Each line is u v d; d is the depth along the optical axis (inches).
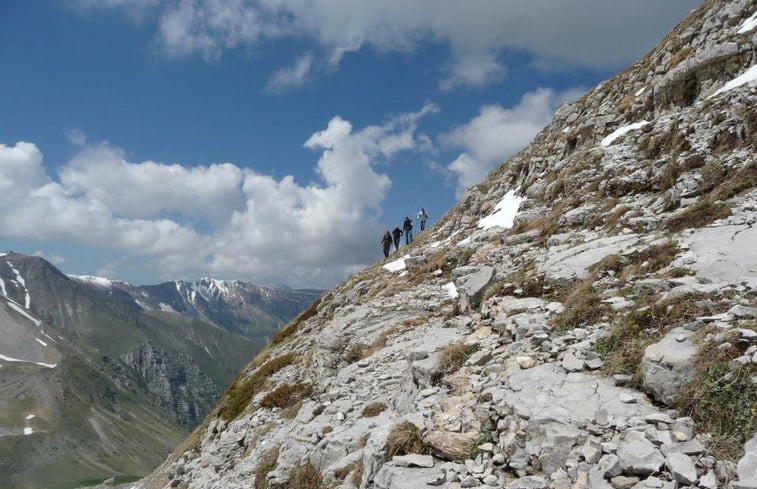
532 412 336.5
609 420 305.0
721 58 1005.2
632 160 999.0
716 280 424.5
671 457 254.2
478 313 679.1
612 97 1556.3
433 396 463.2
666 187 823.7
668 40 1492.4
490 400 393.1
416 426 392.8
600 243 685.3
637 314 402.3
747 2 1104.8
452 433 371.2
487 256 1005.8
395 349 780.0
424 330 827.4
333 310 1510.8
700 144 828.0
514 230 1107.3
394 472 353.1
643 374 329.7
